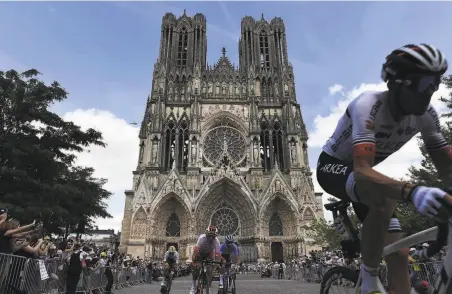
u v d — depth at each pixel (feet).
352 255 13.98
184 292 74.13
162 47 276.82
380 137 11.64
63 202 124.57
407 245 10.82
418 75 9.43
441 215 7.39
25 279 42.68
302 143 252.83
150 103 252.42
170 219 217.36
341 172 13.00
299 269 130.93
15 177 114.21
